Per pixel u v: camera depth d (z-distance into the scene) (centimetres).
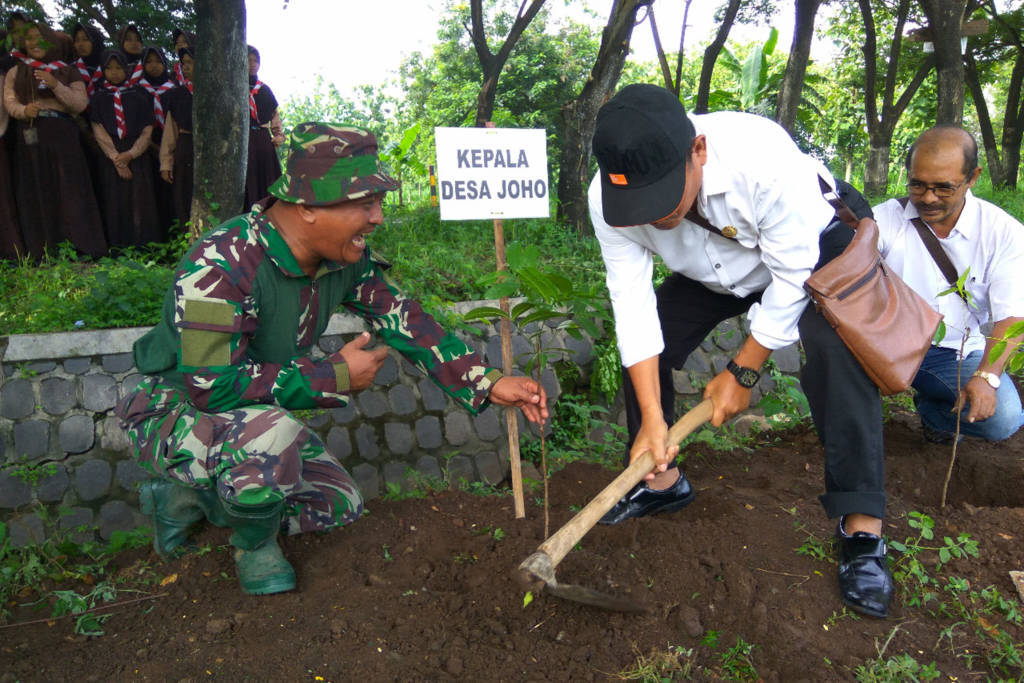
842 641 231
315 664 221
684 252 256
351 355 251
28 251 586
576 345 448
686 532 283
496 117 759
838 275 231
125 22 1234
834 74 2423
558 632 236
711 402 245
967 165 310
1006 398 344
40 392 345
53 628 252
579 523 216
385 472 383
